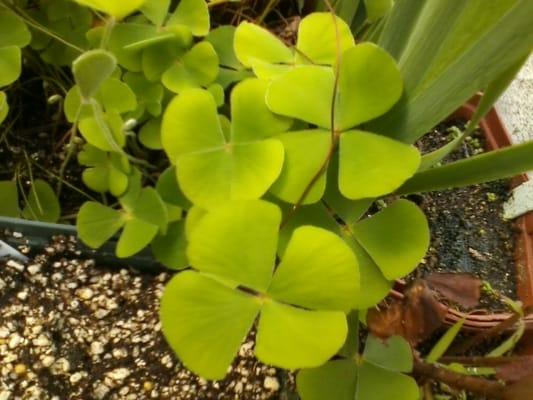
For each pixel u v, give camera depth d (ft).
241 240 0.47
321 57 0.60
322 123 0.53
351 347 0.57
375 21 0.67
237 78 0.65
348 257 0.47
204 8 0.62
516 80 0.93
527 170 0.48
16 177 0.68
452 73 0.49
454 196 0.86
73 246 0.66
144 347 0.63
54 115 0.73
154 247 0.59
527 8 0.41
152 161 0.70
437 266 0.79
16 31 0.60
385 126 0.55
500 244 0.83
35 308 0.63
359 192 0.50
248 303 0.46
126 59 0.61
